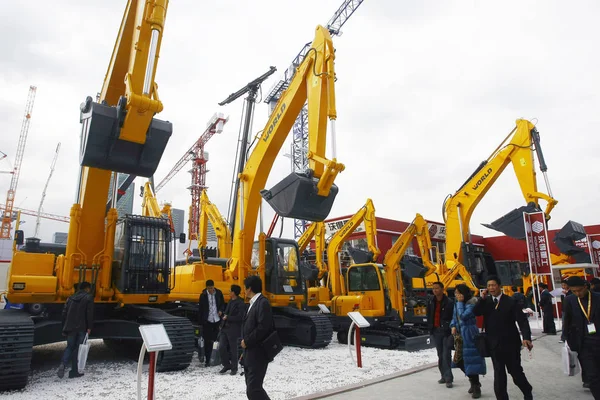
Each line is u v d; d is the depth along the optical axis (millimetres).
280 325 11547
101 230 8742
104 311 9320
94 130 6320
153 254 9141
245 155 12617
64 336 8086
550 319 14367
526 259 34875
